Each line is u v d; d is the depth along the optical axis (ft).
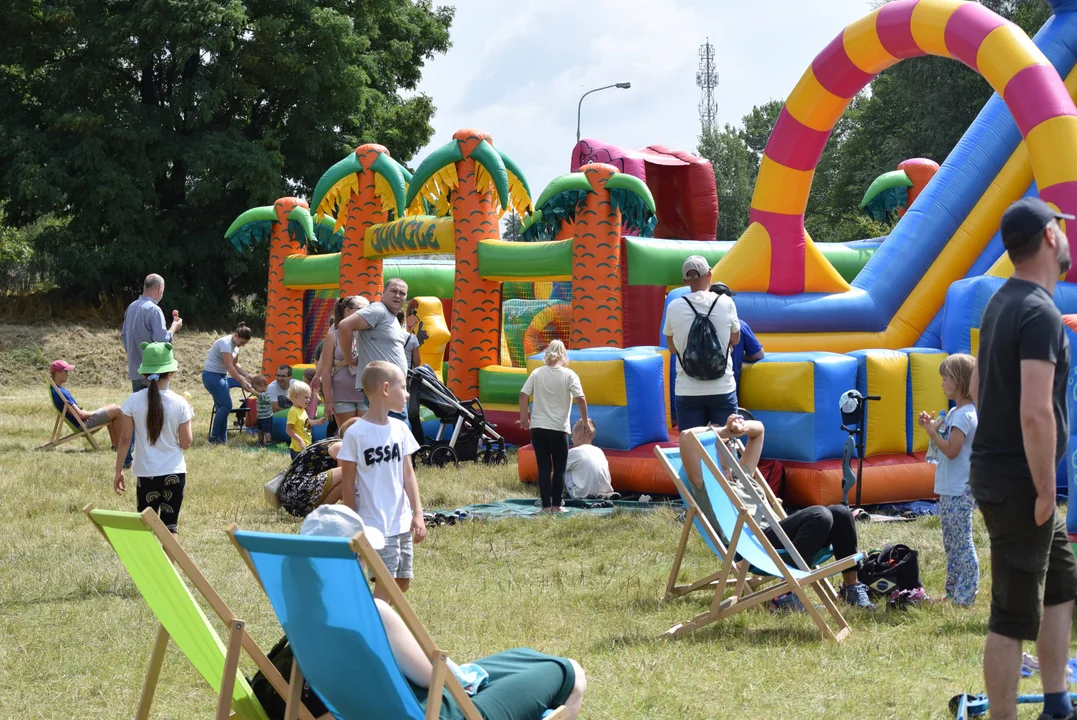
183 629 12.35
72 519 30.78
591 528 29.48
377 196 59.41
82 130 106.73
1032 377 12.30
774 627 19.57
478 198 52.06
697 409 30.37
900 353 33.19
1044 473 12.28
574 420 36.11
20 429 55.62
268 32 111.14
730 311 30.07
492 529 29.40
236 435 55.93
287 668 12.26
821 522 20.83
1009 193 40.16
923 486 32.76
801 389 32.07
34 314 107.96
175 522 24.86
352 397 29.76
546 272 49.11
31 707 15.83
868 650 17.99
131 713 15.65
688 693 16.02
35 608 21.31
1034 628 12.72
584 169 46.85
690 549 26.66
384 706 11.23
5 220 114.73
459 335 51.90
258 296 129.59
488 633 19.47
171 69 115.85
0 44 110.22
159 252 112.88
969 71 120.06
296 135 118.62
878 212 62.08
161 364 24.57
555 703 12.60
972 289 33.22
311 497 29.32
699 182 63.93
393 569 17.99
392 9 129.59
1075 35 40.11
